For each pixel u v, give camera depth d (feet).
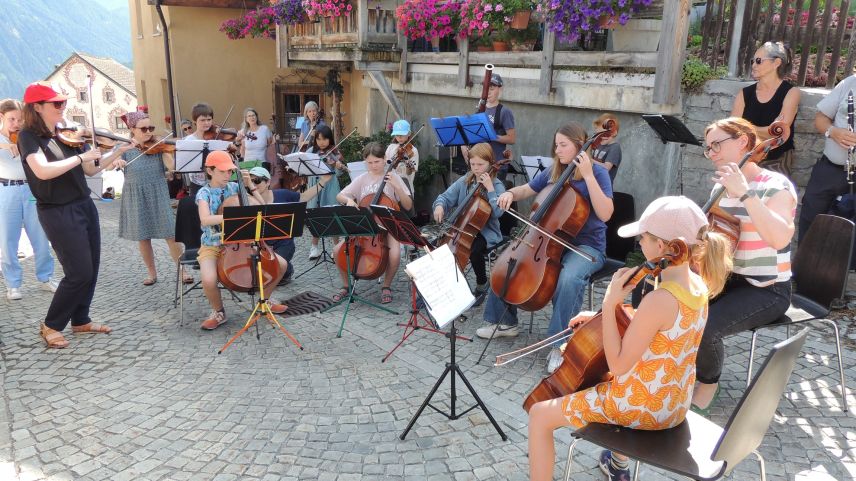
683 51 15.88
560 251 12.24
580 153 11.93
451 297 9.21
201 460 9.61
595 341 7.48
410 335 14.43
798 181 15.64
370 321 15.43
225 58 38.88
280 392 11.76
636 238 17.84
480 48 23.26
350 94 35.96
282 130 40.78
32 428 10.52
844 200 14.11
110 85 124.47
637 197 18.60
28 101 12.32
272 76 39.93
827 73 17.01
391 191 17.04
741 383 11.57
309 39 28.86
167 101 43.55
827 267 10.61
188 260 15.66
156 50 43.29
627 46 18.80
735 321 9.55
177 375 12.53
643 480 8.83
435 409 10.52
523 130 22.20
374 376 12.37
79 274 13.58
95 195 21.16
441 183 26.58
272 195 18.17
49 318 13.87
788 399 10.85
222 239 13.17
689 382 6.98
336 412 11.00
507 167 20.40
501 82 19.54
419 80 26.09
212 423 10.67
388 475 9.18
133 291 18.16
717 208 9.87
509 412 10.85
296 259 21.33
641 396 6.83
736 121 9.34
